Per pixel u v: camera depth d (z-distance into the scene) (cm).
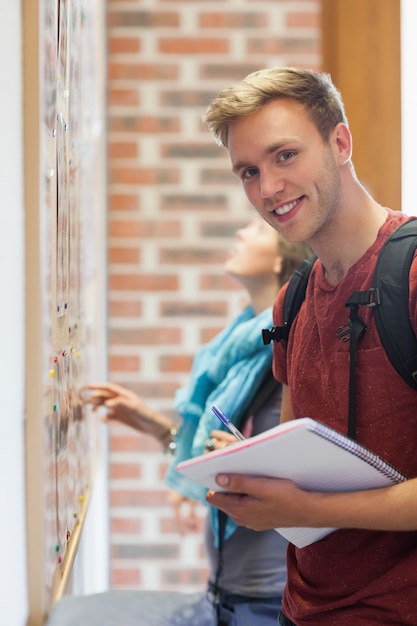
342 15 365
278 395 241
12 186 136
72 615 181
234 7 368
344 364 156
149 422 286
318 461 136
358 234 156
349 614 154
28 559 147
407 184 369
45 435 150
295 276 174
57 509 168
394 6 364
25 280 144
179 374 371
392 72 365
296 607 162
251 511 144
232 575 232
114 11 366
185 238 371
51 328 159
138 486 370
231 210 371
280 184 152
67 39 184
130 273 370
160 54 368
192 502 307
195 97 369
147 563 371
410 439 150
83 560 260
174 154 370
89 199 263
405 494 140
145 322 371
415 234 151
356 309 152
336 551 156
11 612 134
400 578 148
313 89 153
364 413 153
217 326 372
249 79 155
